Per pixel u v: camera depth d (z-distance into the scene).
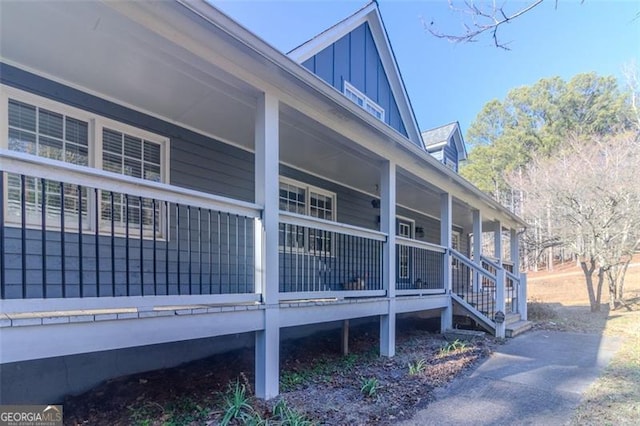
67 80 3.93
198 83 3.94
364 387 4.08
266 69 3.59
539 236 16.89
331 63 8.44
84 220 4.08
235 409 3.20
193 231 4.92
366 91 9.52
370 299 5.23
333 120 4.65
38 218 3.75
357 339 6.82
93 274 4.09
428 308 6.82
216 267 5.07
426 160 6.25
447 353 5.78
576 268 21.31
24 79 3.70
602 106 23.94
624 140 14.37
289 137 5.32
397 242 6.01
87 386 3.82
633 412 3.53
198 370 4.53
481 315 7.35
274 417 3.27
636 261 20.05
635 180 11.52
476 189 8.15
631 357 5.60
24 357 2.24
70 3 2.64
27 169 2.25
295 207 7.08
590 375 4.71
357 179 7.91
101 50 3.34
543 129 25.52
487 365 5.19
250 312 3.54
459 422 3.36
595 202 11.86
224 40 3.17
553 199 13.34
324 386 4.22
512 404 3.77
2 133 3.57
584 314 10.62
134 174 4.56
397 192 8.79
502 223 11.63
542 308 11.31
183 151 5.07
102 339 2.57
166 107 4.55
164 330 2.90
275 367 3.73
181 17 2.88
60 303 2.32
